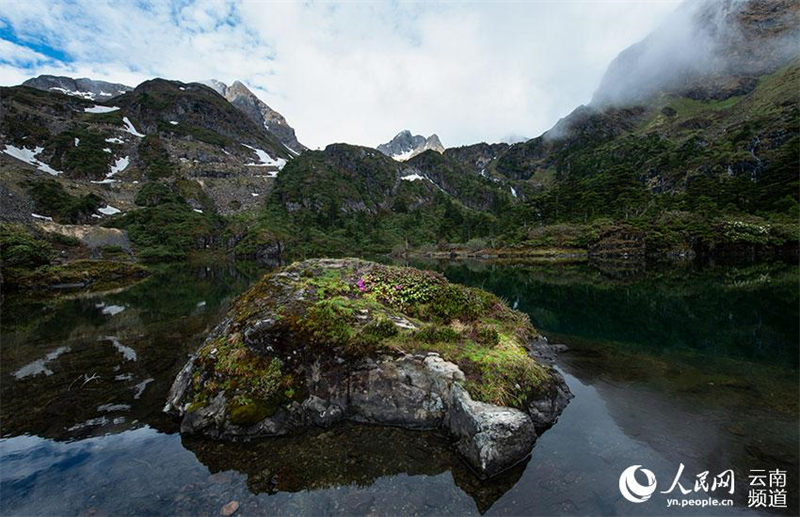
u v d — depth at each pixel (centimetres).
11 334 1944
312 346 969
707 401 1005
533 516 601
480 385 870
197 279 5050
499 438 729
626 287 3481
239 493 670
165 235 10531
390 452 791
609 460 747
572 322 2042
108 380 1247
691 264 5800
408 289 1371
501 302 1698
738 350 1484
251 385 928
